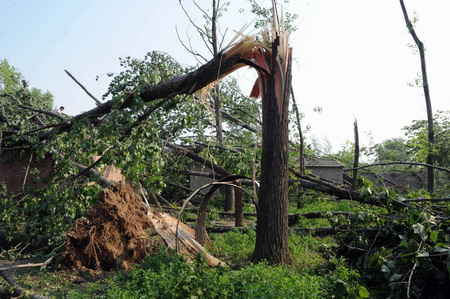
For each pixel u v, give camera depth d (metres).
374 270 7.03
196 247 9.20
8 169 12.40
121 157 9.03
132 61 11.98
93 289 6.84
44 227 9.10
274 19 8.77
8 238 9.46
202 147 14.51
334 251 9.09
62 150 11.23
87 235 8.16
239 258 9.14
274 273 6.32
